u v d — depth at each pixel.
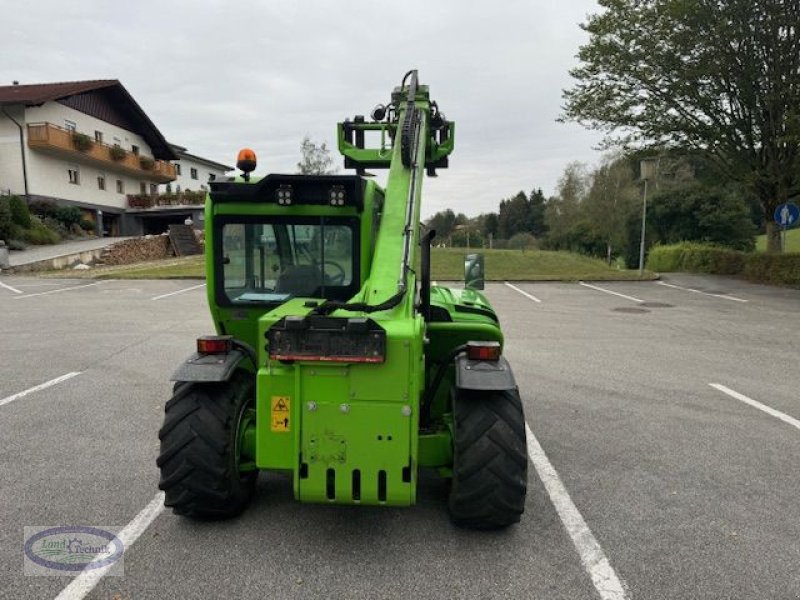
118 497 3.70
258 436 2.96
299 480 2.89
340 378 2.82
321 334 2.76
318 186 3.48
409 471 2.85
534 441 4.76
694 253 19.58
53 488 3.83
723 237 32.34
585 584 2.84
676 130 17.02
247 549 3.12
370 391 2.81
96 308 12.05
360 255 3.65
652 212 34.59
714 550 3.15
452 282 17.72
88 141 30.33
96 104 33.59
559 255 24.39
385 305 2.97
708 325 10.38
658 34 15.78
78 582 2.82
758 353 8.16
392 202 3.71
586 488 3.90
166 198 37.81
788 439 4.86
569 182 45.84
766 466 4.30
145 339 8.90
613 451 4.56
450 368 3.78
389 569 2.95
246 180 3.56
